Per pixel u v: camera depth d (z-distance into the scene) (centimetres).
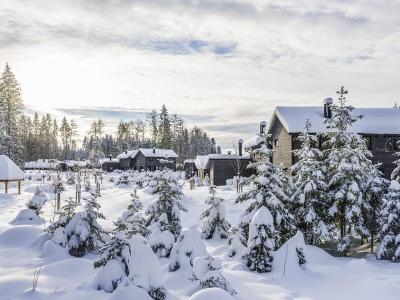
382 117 3319
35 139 12506
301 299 1077
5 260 1290
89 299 916
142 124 13938
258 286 1177
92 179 7131
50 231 1493
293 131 2984
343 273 1316
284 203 1638
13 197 3672
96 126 14038
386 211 1587
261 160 1515
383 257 1553
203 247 1274
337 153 1784
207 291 801
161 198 1606
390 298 1061
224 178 5434
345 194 1667
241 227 1531
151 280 918
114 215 2712
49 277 1092
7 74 6975
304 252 1379
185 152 12975
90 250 1455
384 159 3177
